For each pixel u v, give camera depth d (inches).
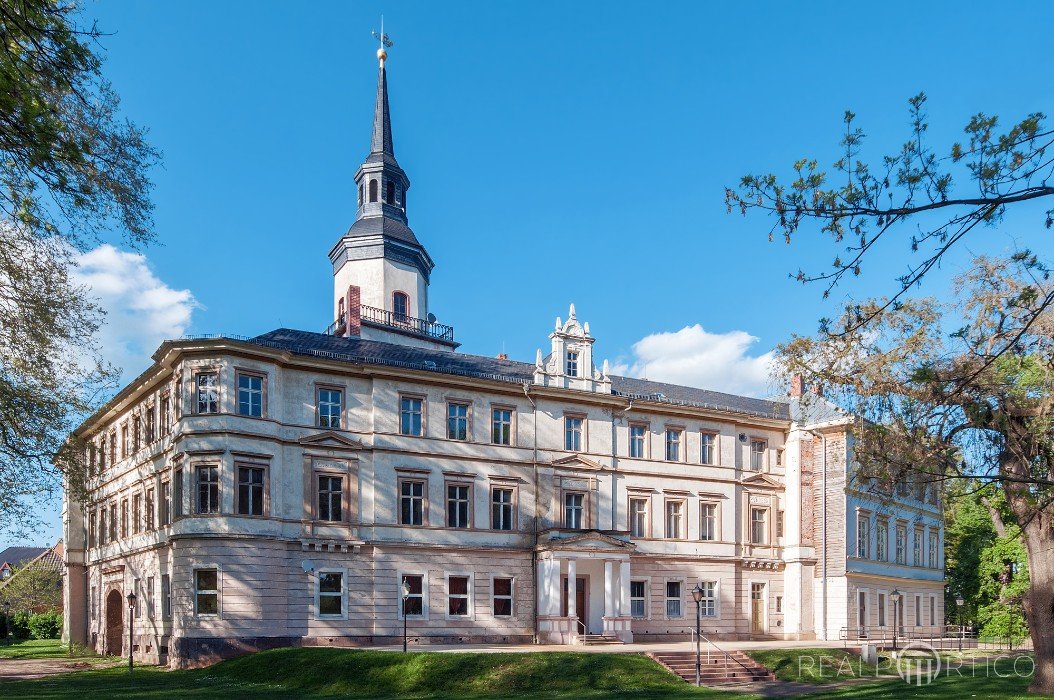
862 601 2096.5
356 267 2370.8
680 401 2128.4
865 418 867.4
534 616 1779.0
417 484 1720.0
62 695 1131.3
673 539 1971.0
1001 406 740.0
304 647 1460.4
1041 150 362.6
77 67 553.3
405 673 1251.8
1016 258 587.2
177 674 1405.0
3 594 2647.6
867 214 397.4
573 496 1886.1
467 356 1974.7
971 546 2576.3
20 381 1122.7
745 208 418.0
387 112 2546.8
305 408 1643.7
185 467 1536.7
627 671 1316.4
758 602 2078.0
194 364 1566.2
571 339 1946.4
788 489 2144.4
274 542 1550.2
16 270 1016.2
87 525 2180.1
